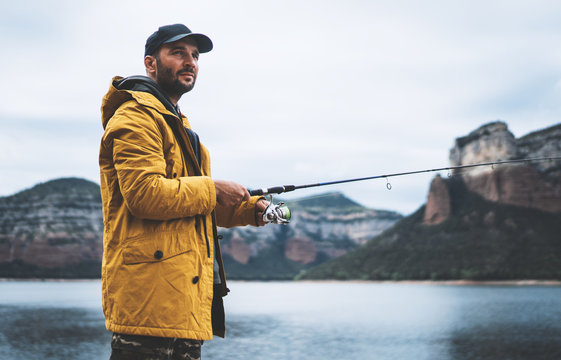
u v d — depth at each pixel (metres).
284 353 24.41
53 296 91.38
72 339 29.77
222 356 23.42
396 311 54.16
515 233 149.38
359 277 167.75
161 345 2.11
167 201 2.09
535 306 57.22
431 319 43.94
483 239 152.75
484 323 39.41
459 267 144.12
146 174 2.09
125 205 2.20
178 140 2.38
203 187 2.24
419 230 174.62
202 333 2.18
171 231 2.18
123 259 2.13
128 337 2.10
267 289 139.00
